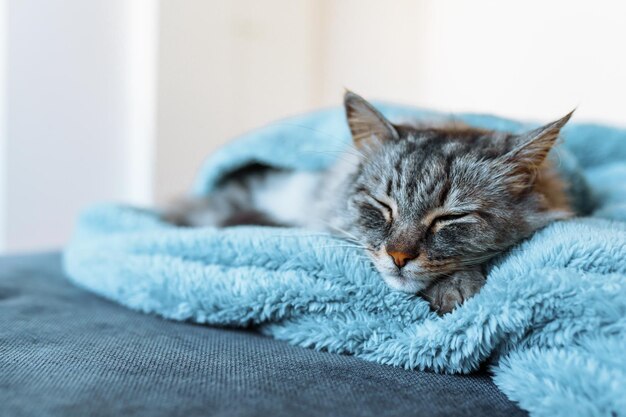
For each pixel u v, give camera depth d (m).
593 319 0.32
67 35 0.78
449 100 0.87
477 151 0.44
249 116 0.92
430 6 0.88
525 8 0.79
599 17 0.73
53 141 0.78
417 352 0.35
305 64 0.97
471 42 0.85
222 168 0.65
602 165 0.65
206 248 0.44
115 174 0.84
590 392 0.29
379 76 0.94
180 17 0.81
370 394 0.32
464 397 0.32
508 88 0.81
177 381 0.31
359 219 0.46
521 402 0.31
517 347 0.35
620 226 0.42
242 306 0.41
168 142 0.82
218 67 0.86
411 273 0.40
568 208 0.48
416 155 0.45
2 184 0.75
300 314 0.40
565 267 0.36
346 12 0.96
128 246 0.48
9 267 0.59
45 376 0.31
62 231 0.81
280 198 0.63
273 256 0.42
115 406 0.28
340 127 0.60
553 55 0.77
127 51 0.83
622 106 0.72
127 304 0.47
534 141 0.43
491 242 0.41
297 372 0.34
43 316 0.43
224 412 0.29
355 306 0.39
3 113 0.75
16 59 0.74
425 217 0.42
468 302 0.36
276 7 0.92
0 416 0.27
